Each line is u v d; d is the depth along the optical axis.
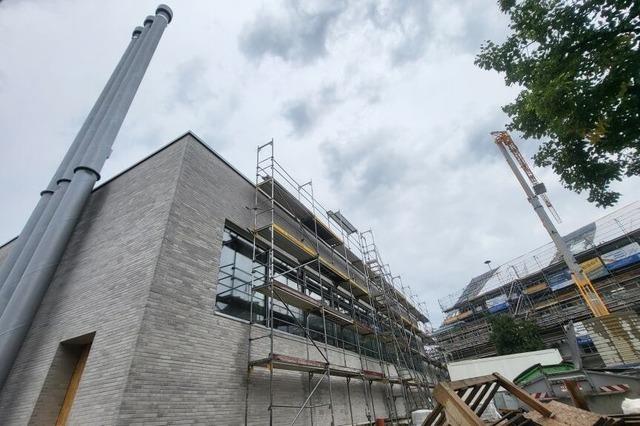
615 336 13.57
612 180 6.95
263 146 14.13
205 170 10.49
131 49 15.48
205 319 8.26
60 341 8.12
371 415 13.56
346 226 20.33
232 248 10.69
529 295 37.12
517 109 7.64
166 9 17.80
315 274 14.93
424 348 28.19
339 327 15.03
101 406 6.16
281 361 8.71
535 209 24.09
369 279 20.50
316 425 10.31
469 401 5.12
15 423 7.36
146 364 6.54
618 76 5.50
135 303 7.21
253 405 8.46
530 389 10.87
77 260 9.84
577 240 36.72
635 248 30.67
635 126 5.77
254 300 10.63
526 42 6.93
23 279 9.12
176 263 8.05
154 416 6.30
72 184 10.93
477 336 37.34
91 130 12.70
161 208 8.73
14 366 8.61
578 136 6.87
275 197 13.81
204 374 7.59
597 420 4.80
